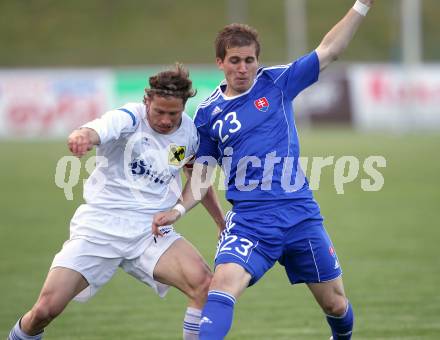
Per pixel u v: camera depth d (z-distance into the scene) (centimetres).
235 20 15150
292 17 14000
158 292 2016
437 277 3186
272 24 15262
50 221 4553
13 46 14788
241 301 2881
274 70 1986
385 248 3816
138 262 1991
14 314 2662
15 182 6216
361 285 3066
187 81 1881
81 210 2005
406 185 6125
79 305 2833
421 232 4234
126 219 1972
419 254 3659
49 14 15600
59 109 10219
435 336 2342
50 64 14350
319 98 11269
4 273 3281
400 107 11225
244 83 1900
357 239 4059
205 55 14562
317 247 1934
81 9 15775
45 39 15000
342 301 1994
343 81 11256
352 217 4766
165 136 1970
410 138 9669
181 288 1958
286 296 2958
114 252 1966
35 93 10156
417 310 2675
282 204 1909
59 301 1909
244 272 1842
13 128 10144
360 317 2591
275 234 1888
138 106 1983
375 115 11275
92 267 1948
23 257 3597
